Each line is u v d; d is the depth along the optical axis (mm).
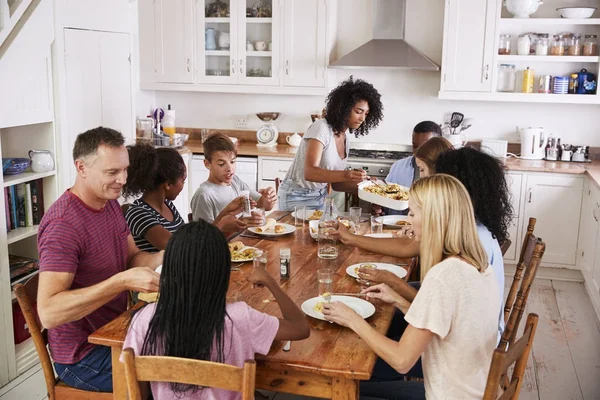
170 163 2918
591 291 4664
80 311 2115
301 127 6211
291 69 5762
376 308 2311
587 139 5566
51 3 3715
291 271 2713
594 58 5164
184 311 1741
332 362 1905
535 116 5637
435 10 5645
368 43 5684
